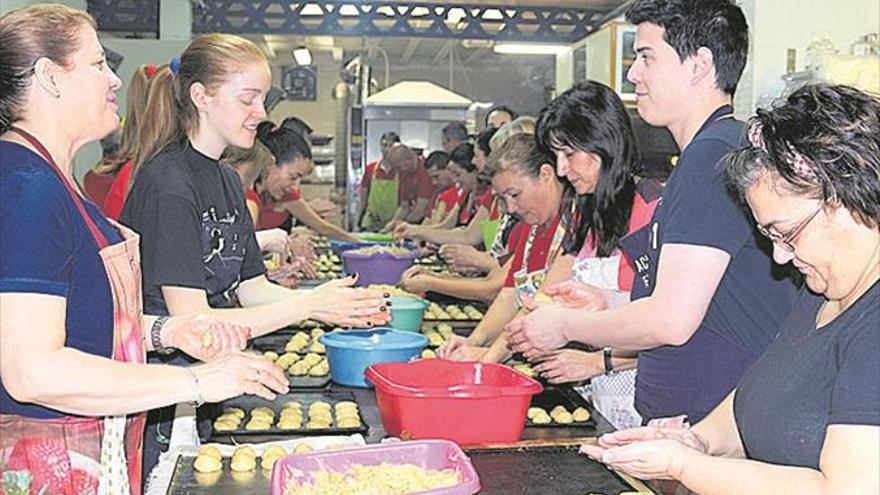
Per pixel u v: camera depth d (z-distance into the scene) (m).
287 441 2.06
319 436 2.14
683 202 1.77
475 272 4.48
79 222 1.50
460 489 1.55
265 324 2.22
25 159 1.46
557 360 2.35
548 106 2.41
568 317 2.04
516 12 7.14
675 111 1.88
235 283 2.40
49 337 1.40
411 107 8.29
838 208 1.22
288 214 5.45
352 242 5.64
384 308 2.33
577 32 7.21
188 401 1.53
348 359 2.56
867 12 4.10
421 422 1.95
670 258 1.78
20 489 1.52
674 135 1.94
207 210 2.24
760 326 1.83
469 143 6.19
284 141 4.88
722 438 1.65
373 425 2.22
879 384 1.17
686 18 1.81
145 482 1.88
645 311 1.83
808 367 1.33
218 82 2.19
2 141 1.48
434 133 8.37
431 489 1.57
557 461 1.87
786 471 1.28
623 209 2.35
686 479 1.38
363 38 7.84
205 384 1.54
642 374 2.07
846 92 1.25
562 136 2.34
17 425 1.51
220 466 1.84
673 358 1.94
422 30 7.11
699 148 1.77
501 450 1.91
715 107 1.86
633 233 2.14
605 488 1.74
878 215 1.20
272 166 4.70
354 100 8.93
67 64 1.50
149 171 2.17
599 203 2.36
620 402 2.30
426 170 7.51
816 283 1.31
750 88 4.12
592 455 1.60
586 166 2.36
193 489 1.73
